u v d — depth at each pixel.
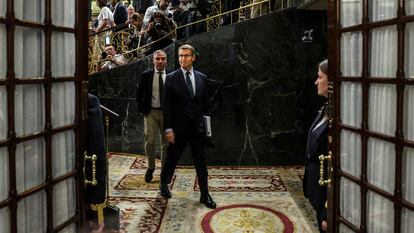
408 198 2.18
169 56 7.60
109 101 8.57
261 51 7.43
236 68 7.46
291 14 7.39
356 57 2.60
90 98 3.03
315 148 3.32
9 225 2.18
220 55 7.46
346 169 2.73
